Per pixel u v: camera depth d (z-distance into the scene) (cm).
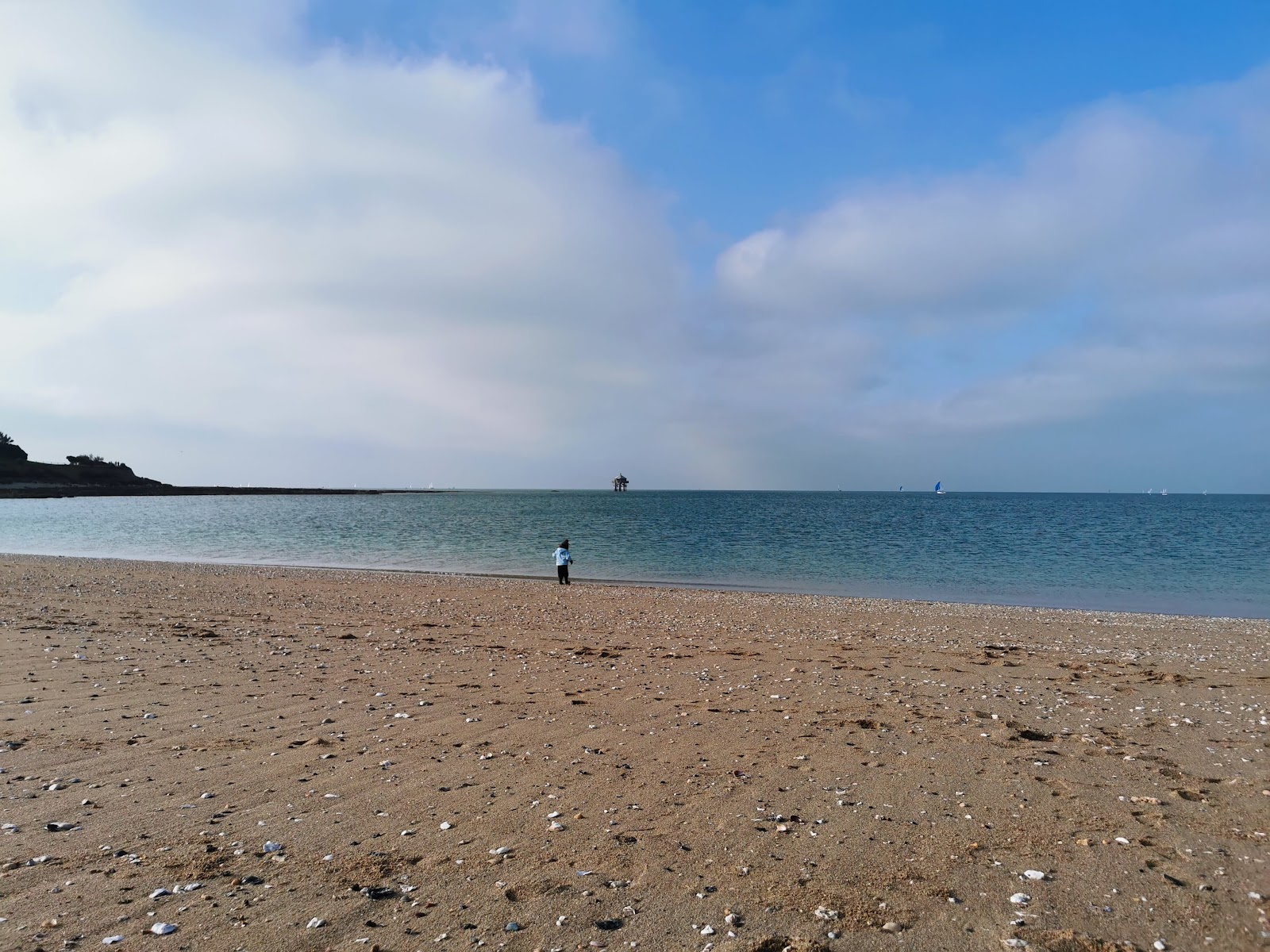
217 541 5562
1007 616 2234
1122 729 905
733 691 1105
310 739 824
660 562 4162
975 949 421
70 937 420
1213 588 3212
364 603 2233
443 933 431
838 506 13362
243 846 548
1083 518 9194
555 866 520
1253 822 605
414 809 626
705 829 589
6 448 17350
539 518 9094
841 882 502
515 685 1130
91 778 691
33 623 1603
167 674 1144
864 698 1067
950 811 631
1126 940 430
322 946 415
